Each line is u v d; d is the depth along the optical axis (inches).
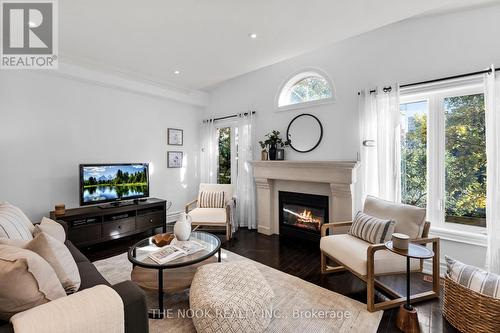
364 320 75.6
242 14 92.7
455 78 99.7
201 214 152.1
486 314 65.1
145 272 88.8
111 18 94.7
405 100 116.2
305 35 108.8
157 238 98.4
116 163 156.3
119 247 137.9
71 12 90.3
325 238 103.6
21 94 124.9
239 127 180.7
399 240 74.0
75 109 143.1
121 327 44.1
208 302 61.2
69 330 38.7
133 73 154.9
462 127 102.9
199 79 168.9
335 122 136.3
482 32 95.1
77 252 89.0
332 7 88.4
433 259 86.9
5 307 42.9
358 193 127.3
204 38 111.2
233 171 192.7
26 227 80.7
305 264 116.6
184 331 71.5
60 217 121.3
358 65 127.4
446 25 102.5
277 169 154.7
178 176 198.2
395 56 115.5
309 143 146.5
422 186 113.0
